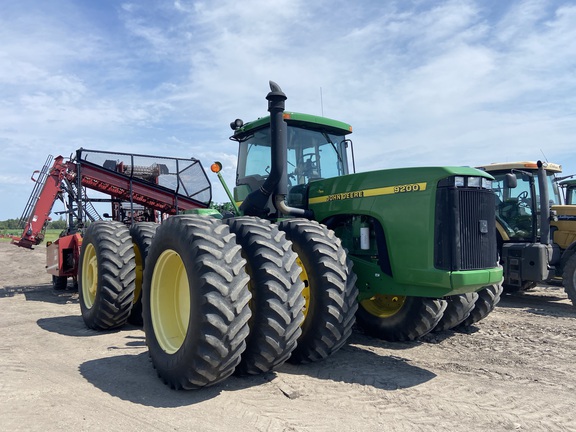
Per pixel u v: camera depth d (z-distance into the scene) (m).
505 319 6.69
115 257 5.74
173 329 4.02
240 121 5.93
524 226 8.80
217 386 3.69
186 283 3.98
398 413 3.21
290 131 5.34
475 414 3.21
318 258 4.01
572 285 7.87
